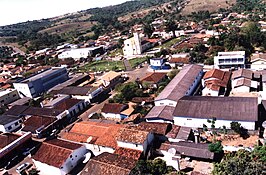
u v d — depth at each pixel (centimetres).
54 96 9056
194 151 4588
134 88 7925
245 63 9494
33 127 6731
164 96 6694
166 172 4238
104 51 16950
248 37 11975
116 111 6844
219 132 5409
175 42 15650
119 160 4459
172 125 5644
